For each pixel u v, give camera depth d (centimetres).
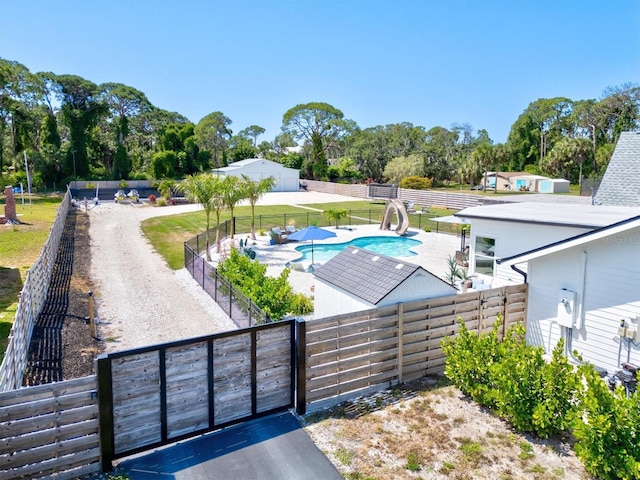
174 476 587
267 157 8806
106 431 588
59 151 5928
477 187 6334
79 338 1137
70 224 3192
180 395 650
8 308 1290
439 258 2323
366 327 802
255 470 600
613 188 1661
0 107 5131
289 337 737
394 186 5269
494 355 781
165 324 1277
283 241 2744
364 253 1113
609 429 565
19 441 536
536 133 8281
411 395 811
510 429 702
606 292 912
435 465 611
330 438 676
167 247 2473
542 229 1230
